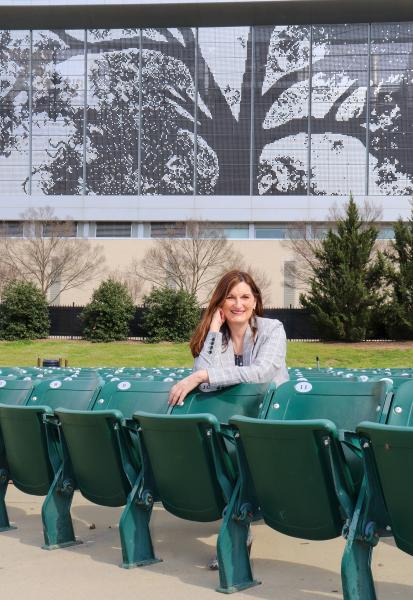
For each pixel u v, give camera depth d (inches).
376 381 168.2
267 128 2202.3
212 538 213.9
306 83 2202.3
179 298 1461.6
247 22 2172.7
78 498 277.4
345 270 1398.9
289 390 177.2
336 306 1400.1
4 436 217.5
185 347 1393.9
